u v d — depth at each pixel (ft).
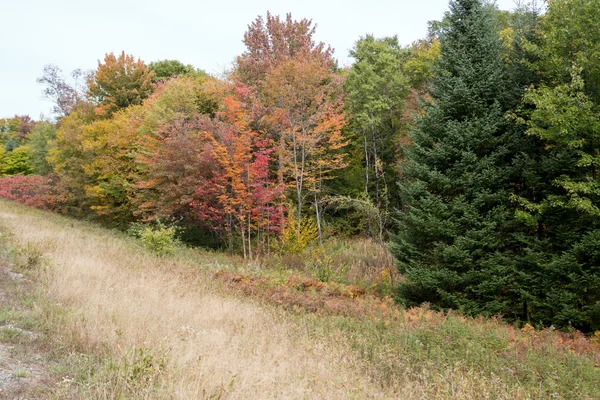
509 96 46.01
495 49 48.01
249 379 18.16
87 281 33.12
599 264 40.09
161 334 23.21
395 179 86.38
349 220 84.94
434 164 47.93
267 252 73.67
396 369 23.49
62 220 92.84
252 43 97.45
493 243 42.93
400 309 41.27
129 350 18.60
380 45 84.43
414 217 45.80
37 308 24.63
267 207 70.95
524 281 41.83
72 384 16.61
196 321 27.76
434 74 51.78
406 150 50.29
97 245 54.34
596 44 40.34
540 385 21.95
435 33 89.51
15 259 36.65
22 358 18.42
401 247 48.67
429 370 23.68
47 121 168.96
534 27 47.52
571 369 25.52
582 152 39.47
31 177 149.59
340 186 89.30
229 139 69.77
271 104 75.92
